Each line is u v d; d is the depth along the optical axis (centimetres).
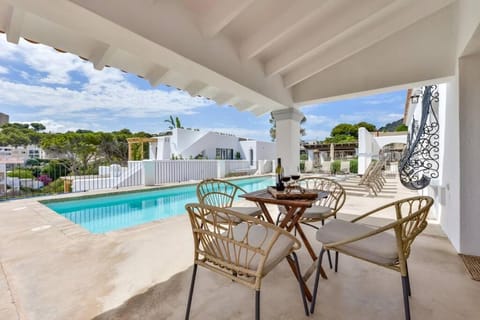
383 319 144
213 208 132
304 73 333
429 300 162
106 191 643
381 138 1420
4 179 628
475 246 231
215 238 139
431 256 231
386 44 308
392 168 1334
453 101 265
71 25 156
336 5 229
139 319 146
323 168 1307
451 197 270
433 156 399
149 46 183
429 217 377
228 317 147
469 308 154
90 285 182
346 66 340
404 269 130
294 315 148
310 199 180
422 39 284
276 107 383
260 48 250
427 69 282
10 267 210
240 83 268
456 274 197
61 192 662
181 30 199
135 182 824
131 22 163
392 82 304
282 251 142
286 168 391
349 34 272
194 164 999
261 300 164
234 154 1789
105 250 249
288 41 277
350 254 147
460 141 236
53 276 195
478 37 199
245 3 186
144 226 338
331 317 146
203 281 188
